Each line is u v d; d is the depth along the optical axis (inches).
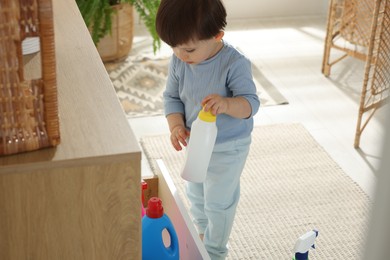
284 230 77.1
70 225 36.3
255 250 73.4
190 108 58.9
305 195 84.2
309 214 80.4
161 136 97.2
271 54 129.3
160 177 61.8
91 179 35.1
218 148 58.4
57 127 34.4
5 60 31.3
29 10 30.5
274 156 93.0
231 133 57.8
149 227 52.5
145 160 91.0
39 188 34.4
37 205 34.9
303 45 134.9
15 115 33.2
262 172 89.0
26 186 34.2
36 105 33.6
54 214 35.6
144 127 99.4
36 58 45.1
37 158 33.9
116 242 37.8
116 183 35.8
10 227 35.2
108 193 35.9
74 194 35.3
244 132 58.6
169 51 128.0
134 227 37.7
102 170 35.1
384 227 16.5
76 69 43.8
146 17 117.3
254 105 54.7
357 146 95.9
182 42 51.3
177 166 89.7
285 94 112.0
